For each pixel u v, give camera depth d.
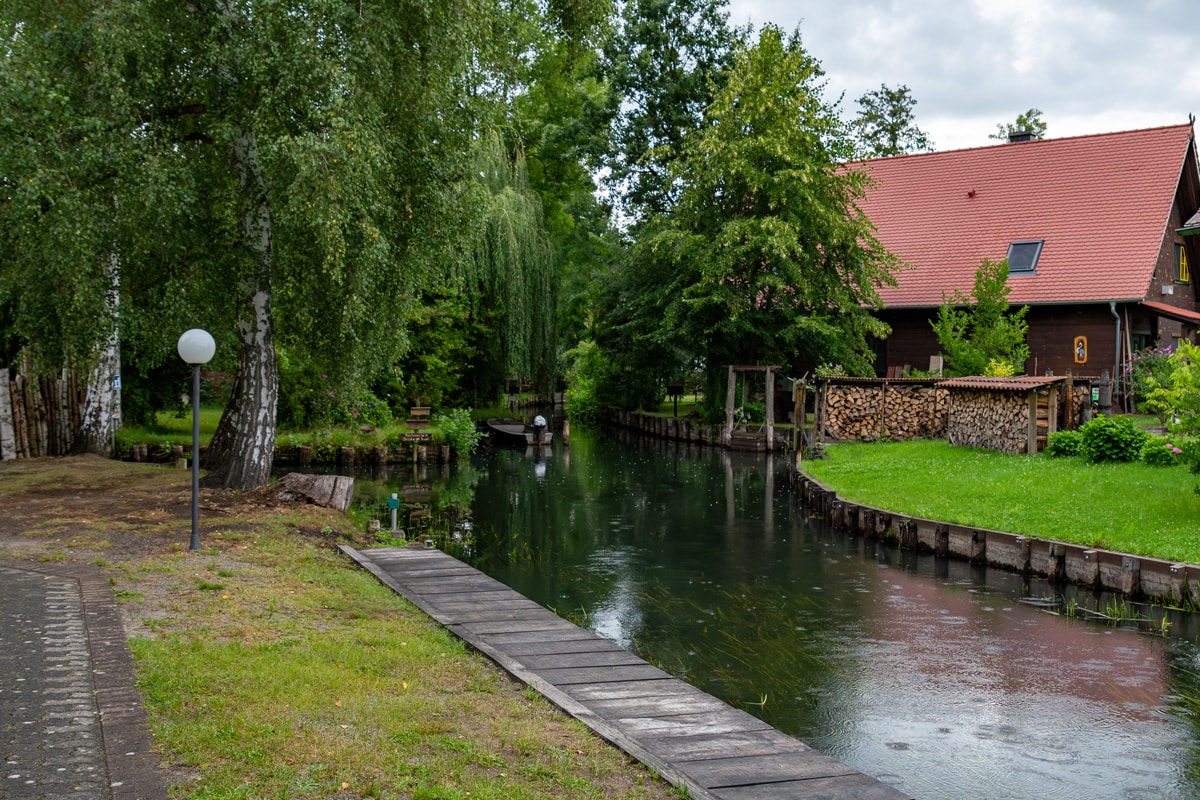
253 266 14.24
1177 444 13.14
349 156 11.98
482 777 4.94
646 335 33.12
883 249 31.08
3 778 4.64
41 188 11.54
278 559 10.51
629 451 30.59
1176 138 33.44
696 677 8.55
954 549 13.65
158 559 10.05
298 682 6.25
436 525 16.48
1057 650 9.26
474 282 30.12
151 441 23.88
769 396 30.02
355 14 12.31
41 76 11.82
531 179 43.19
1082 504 13.93
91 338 13.20
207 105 13.54
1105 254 31.42
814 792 5.19
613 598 11.51
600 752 5.54
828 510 16.95
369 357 15.03
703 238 29.80
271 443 15.37
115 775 4.71
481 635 8.37
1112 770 6.56
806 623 10.34
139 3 12.14
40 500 14.13
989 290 27.58
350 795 4.61
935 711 7.68
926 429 26.14
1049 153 35.66
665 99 37.34
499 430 33.12
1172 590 10.66
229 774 4.75
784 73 29.77
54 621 7.53
